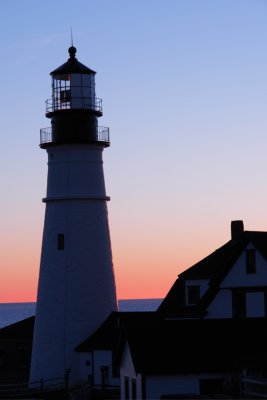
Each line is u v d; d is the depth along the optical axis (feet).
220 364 232.94
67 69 341.82
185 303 322.75
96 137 346.13
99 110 347.56
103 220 348.59
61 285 342.64
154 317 325.83
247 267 278.46
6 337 390.01
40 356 343.46
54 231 345.31
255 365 231.91
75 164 343.87
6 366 387.14
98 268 344.90
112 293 349.20
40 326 345.31
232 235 332.80
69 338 339.98
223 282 283.59
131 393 239.91
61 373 338.75
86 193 344.08
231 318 263.90
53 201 345.92
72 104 341.82
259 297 274.57
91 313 342.03
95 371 328.08
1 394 302.25
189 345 238.48
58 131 342.85
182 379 230.89
